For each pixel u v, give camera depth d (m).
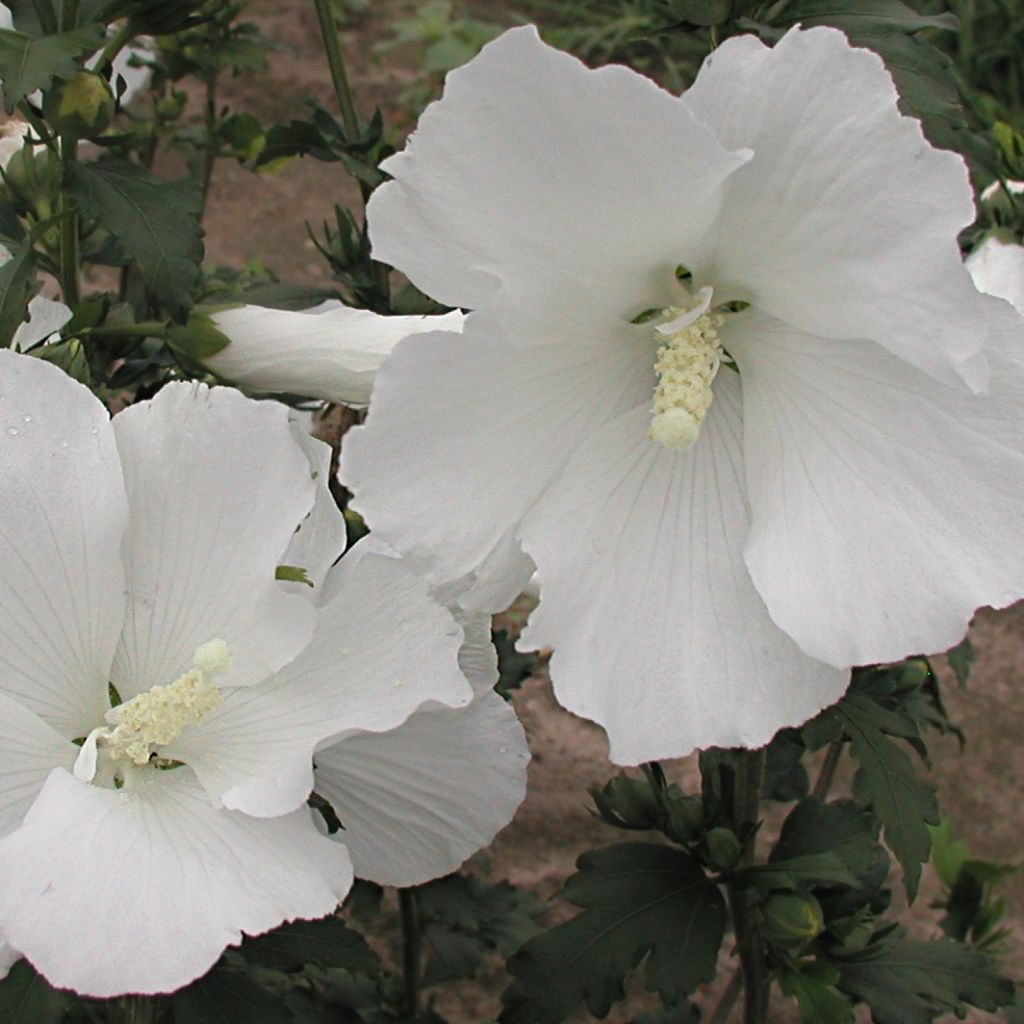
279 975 0.66
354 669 0.47
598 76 0.43
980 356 0.44
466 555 0.46
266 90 1.26
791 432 0.47
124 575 0.48
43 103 0.54
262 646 0.47
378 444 0.45
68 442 0.46
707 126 0.43
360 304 0.62
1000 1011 0.74
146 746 0.46
